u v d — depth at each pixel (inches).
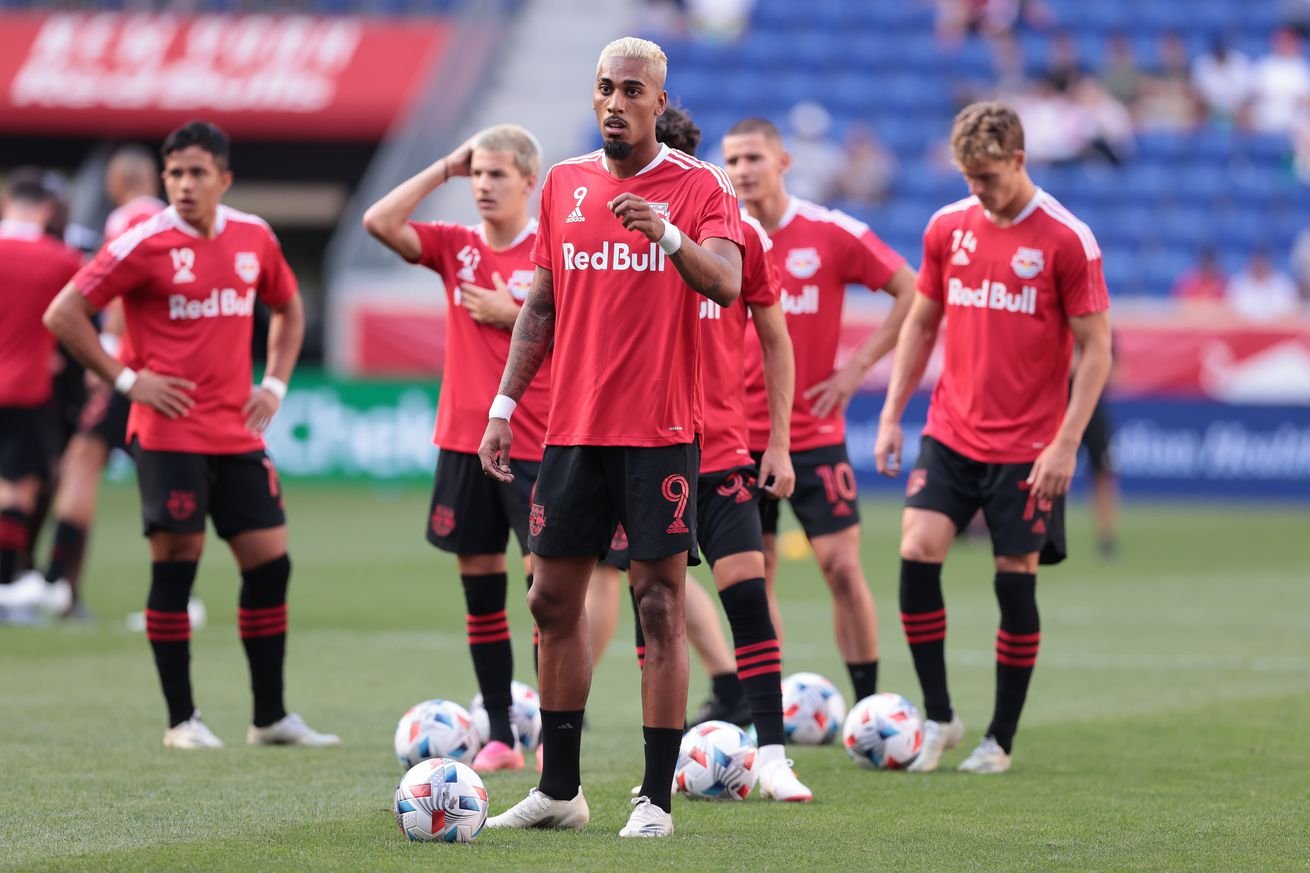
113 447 1437.0
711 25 3779.5
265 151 3897.6
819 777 832.3
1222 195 3422.7
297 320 979.3
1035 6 3745.1
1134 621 1503.4
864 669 970.7
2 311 1406.3
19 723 965.8
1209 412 2753.4
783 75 3688.5
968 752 917.2
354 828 679.7
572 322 666.2
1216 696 1102.4
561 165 682.8
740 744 764.6
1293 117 3565.5
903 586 885.2
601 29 3777.1
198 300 911.7
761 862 619.8
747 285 753.0
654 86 652.7
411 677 1167.6
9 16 3956.7
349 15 3973.9
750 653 793.6
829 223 989.2
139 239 902.4
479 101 3565.5
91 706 1029.8
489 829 681.0
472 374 890.7
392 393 2728.8
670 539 660.1
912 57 3695.9
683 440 662.5
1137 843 666.8
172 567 906.7
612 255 657.6
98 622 1428.4
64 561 1424.7
